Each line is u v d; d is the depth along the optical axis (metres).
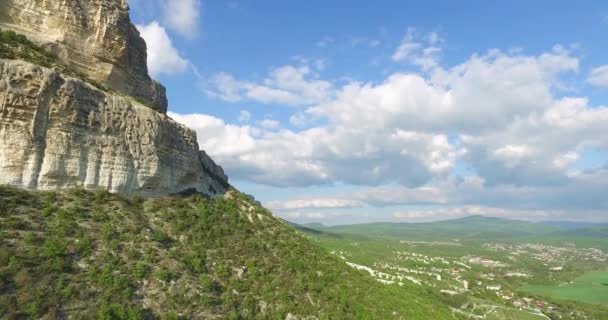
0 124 36.81
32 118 38.56
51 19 49.84
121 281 35.66
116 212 43.84
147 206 49.78
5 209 34.78
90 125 44.25
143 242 42.44
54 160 40.12
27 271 31.03
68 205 40.00
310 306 49.44
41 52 46.72
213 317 39.62
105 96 47.19
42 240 34.62
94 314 31.62
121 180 47.19
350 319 50.34
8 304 28.19
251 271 49.81
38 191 39.03
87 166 43.50
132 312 33.78
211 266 47.03
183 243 47.59
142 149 50.59
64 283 32.34
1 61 37.62
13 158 37.44
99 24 54.56
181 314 37.59
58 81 41.12
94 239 38.53
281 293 48.66
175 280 40.38
